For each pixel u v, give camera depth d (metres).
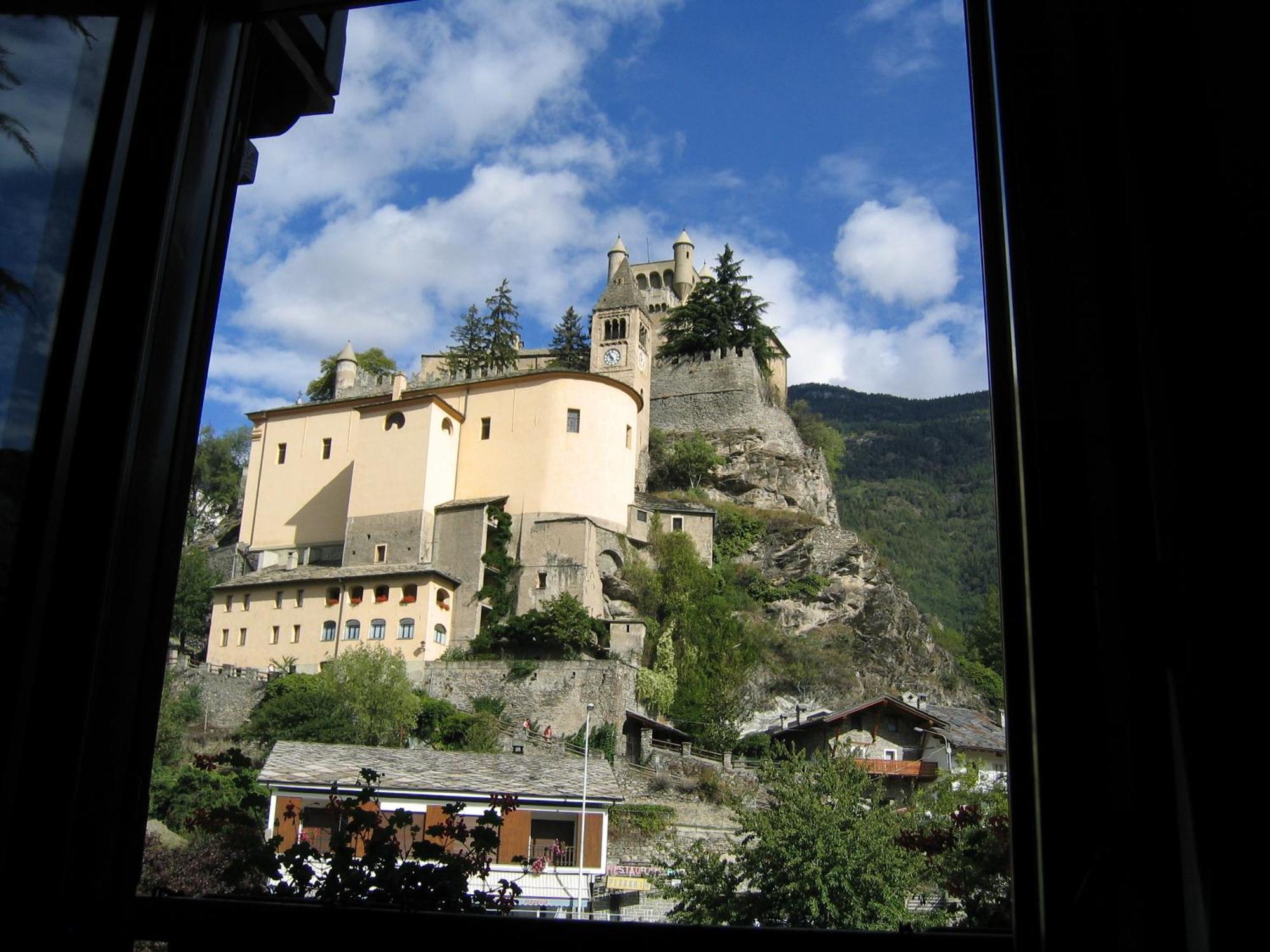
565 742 35.94
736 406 68.06
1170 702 1.49
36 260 1.97
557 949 2.34
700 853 6.13
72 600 1.95
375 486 47.66
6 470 1.89
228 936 2.43
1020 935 1.69
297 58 2.70
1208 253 1.50
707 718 40.75
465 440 50.25
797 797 5.91
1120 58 1.65
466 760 12.89
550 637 42.44
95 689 1.96
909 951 2.18
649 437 67.69
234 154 2.50
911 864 5.35
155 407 2.15
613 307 67.44
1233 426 1.43
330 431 50.06
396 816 3.17
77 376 2.00
